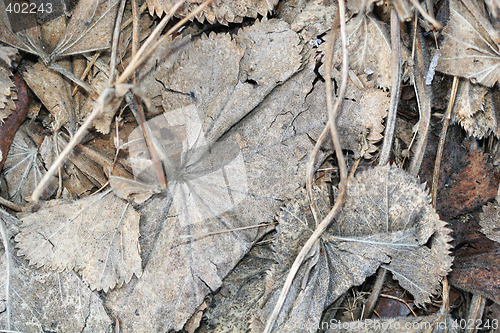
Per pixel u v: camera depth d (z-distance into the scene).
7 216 0.41
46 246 0.41
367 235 0.41
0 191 0.41
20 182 0.41
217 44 0.41
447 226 0.42
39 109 0.42
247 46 0.41
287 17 0.42
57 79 0.42
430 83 0.42
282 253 0.41
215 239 0.41
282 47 0.41
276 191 0.41
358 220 0.41
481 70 0.41
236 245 0.41
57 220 0.41
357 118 0.41
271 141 0.41
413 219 0.41
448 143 0.43
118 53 0.42
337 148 0.40
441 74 0.42
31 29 0.41
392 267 0.41
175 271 0.41
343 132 0.41
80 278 0.41
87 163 0.42
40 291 0.41
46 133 0.42
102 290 0.41
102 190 0.41
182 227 0.41
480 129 0.42
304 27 0.42
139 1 0.42
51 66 0.41
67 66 0.42
